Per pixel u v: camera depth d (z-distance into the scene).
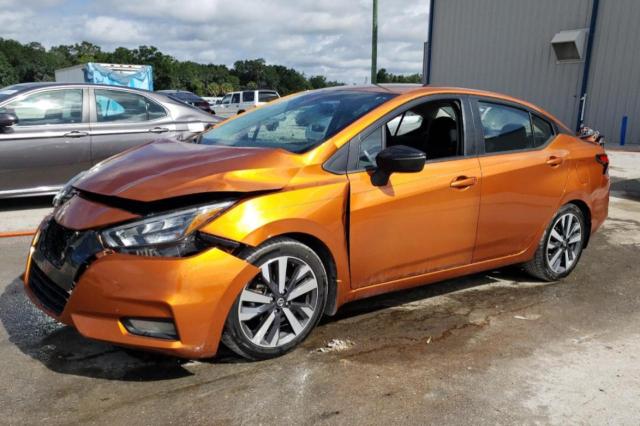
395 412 2.62
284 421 2.54
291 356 3.12
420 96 3.64
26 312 3.67
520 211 4.03
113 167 3.15
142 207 2.70
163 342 2.62
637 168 11.00
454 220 3.64
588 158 4.55
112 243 2.62
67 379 2.85
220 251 2.68
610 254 5.34
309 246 3.10
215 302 2.66
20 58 115.06
